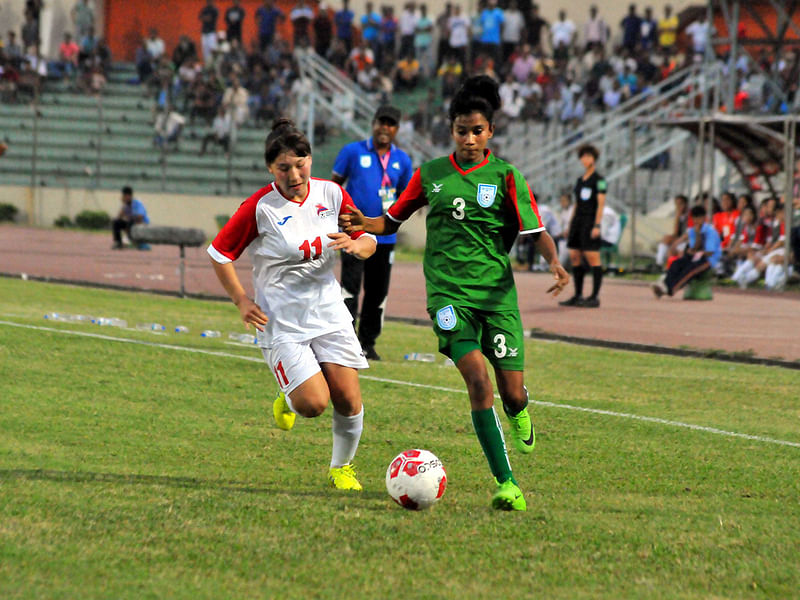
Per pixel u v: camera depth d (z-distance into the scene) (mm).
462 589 10984
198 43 106812
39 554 11664
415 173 15789
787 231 53906
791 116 53625
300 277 15422
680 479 16453
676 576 11625
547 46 99688
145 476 15547
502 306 15445
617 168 82062
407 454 14328
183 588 10805
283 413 16781
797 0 61281
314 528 13000
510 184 15266
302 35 97688
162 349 27359
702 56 84562
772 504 15039
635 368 28188
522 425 16000
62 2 104562
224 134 92625
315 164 83250
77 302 38344
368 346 27953
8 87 96438
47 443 17578
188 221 89938
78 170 92625
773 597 11094
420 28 97188
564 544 12648
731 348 32062
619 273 63406
